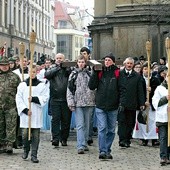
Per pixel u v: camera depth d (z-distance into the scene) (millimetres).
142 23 21656
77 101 11805
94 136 14867
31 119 10578
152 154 11859
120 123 12820
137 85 12758
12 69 13930
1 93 11648
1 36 57844
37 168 9984
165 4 21422
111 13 25016
